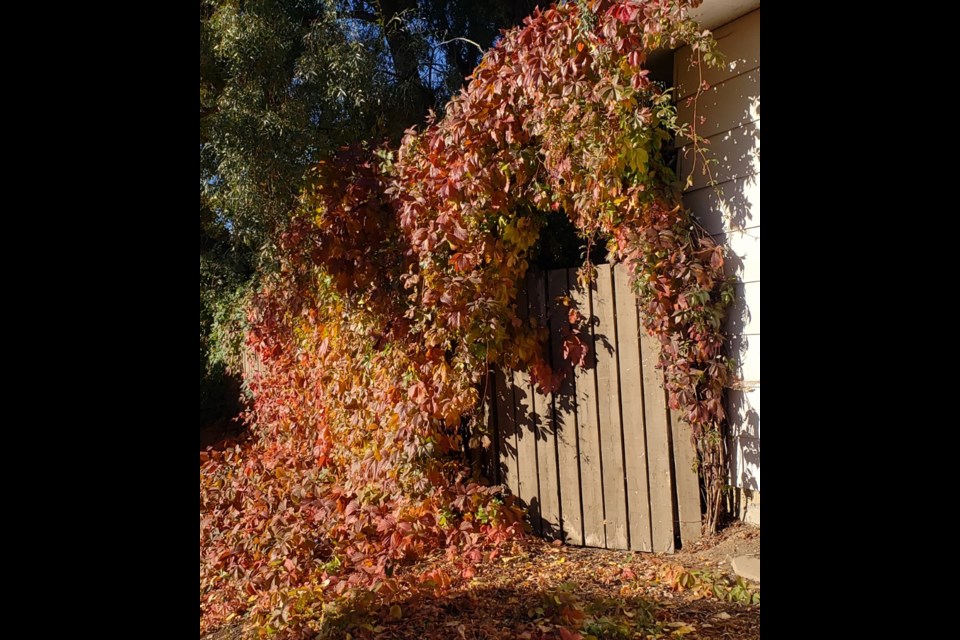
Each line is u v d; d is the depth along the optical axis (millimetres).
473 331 5195
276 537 5160
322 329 6750
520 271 5434
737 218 4602
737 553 4344
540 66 4605
